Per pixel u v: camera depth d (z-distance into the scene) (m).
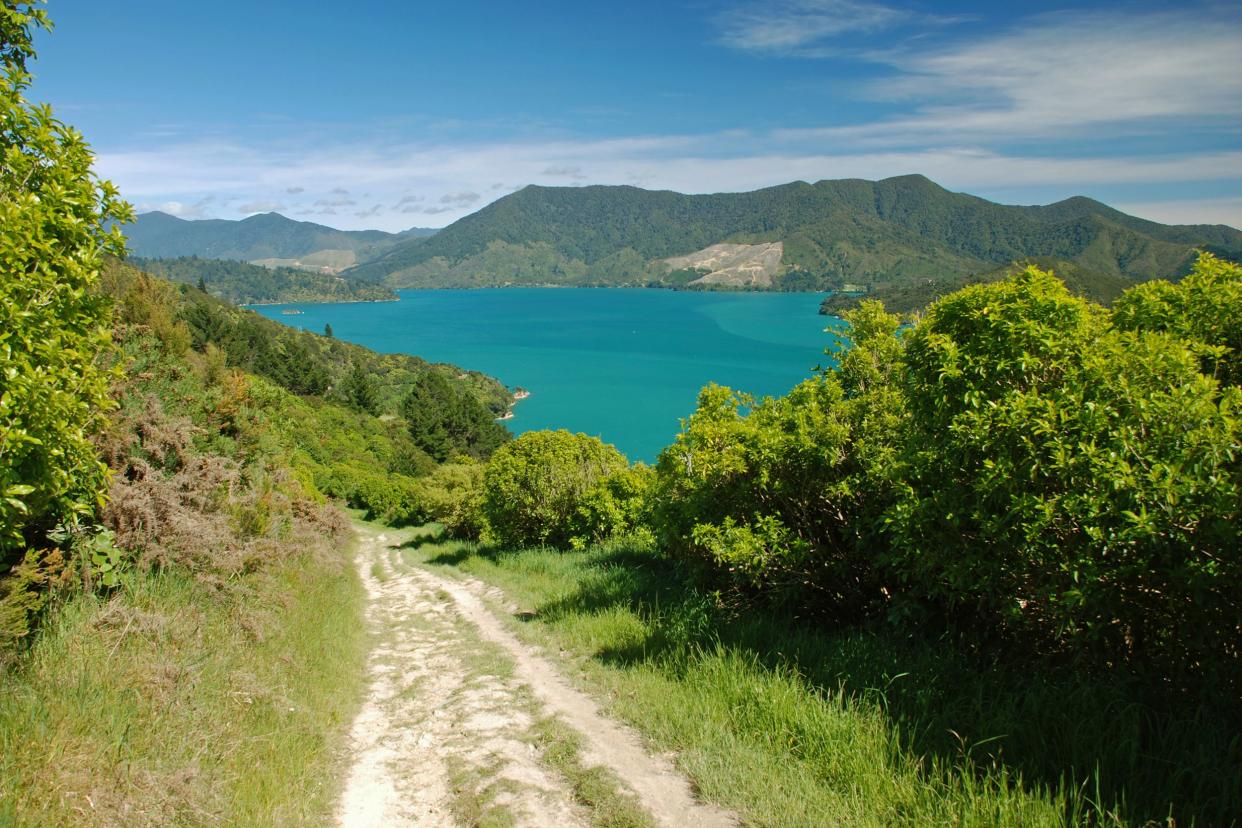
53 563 4.83
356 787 4.33
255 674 5.46
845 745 3.83
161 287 12.19
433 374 103.00
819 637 5.73
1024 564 3.77
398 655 8.24
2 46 4.20
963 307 4.38
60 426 3.57
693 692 5.12
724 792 3.64
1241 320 4.27
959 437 4.06
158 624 5.11
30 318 3.45
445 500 29.00
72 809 3.07
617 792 3.79
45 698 3.80
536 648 7.59
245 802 3.66
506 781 4.12
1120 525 3.31
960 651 4.70
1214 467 3.05
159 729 4.02
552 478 16.53
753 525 6.49
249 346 92.62
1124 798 2.90
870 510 5.61
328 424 72.56
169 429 7.23
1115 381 3.54
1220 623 3.26
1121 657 3.78
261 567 8.04
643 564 11.59
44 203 3.86
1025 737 3.54
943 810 3.16
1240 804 2.77
